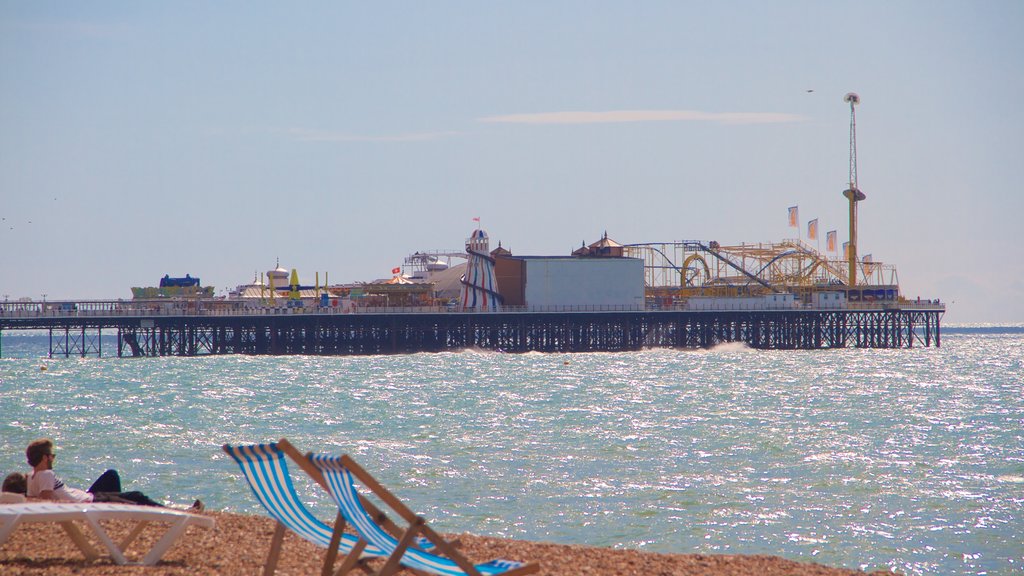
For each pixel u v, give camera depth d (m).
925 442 77.69
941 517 49.50
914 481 59.25
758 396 125.38
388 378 155.25
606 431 83.06
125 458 63.53
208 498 50.22
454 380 151.75
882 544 44.34
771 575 28.56
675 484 57.03
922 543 44.56
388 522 22.31
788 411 104.69
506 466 63.00
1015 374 180.25
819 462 66.38
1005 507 51.91
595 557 29.94
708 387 140.50
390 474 59.22
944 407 111.56
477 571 20.83
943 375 175.75
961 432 85.06
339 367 185.25
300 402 111.12
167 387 133.50
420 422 90.31
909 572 40.22
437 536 20.86
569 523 46.94
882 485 57.84
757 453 70.25
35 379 149.12
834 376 169.00
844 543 44.41
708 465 64.62
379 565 24.55
